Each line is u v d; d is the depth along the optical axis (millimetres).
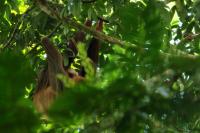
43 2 13539
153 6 5043
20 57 4137
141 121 4844
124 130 4887
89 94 4254
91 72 5094
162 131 5605
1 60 4035
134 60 5316
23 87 4152
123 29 5922
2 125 4152
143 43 5238
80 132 6605
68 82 4805
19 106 4168
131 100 4684
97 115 5086
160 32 5180
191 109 5031
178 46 11016
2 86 4082
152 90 4742
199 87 6625
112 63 5023
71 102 4180
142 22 5398
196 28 14961
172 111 5172
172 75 5008
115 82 4492
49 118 4453
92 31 13188
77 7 13344
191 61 4773
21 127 4211
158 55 5043
